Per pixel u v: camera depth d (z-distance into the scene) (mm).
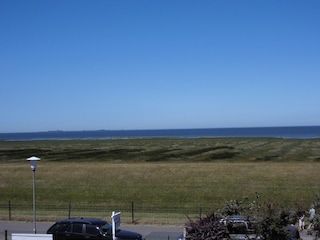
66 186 45188
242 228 17328
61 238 19422
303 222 22312
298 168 55531
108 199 38156
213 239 16172
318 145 109688
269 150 94062
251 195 38250
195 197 38188
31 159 23297
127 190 42219
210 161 71688
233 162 68750
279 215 16438
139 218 28797
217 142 136625
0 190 43312
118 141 161500
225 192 40031
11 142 177375
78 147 120062
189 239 16594
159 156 83500
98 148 112812
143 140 167750
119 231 20047
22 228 25969
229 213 18891
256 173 51719
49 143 155875
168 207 33812
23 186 45500
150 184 45594
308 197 36625
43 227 26344
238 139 160250
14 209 33656
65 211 32375
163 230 24719
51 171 56250
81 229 19453
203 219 17406
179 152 92688
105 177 51000
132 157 82438
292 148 99750
